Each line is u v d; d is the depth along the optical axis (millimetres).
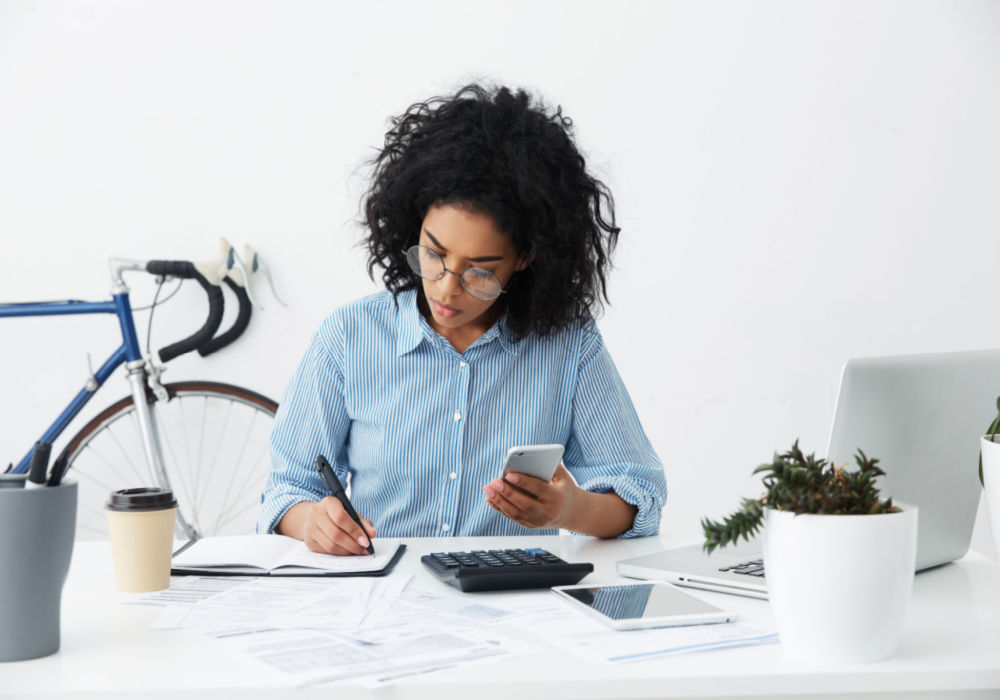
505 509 1118
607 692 700
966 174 2479
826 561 729
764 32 2414
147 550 933
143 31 2322
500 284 1195
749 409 2473
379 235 1357
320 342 1364
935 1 2441
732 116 2424
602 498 1235
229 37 2332
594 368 1396
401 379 1345
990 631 833
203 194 2354
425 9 2350
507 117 1254
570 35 2379
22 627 733
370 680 691
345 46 2346
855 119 2447
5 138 2324
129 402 2287
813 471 753
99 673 710
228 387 2334
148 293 2355
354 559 1044
